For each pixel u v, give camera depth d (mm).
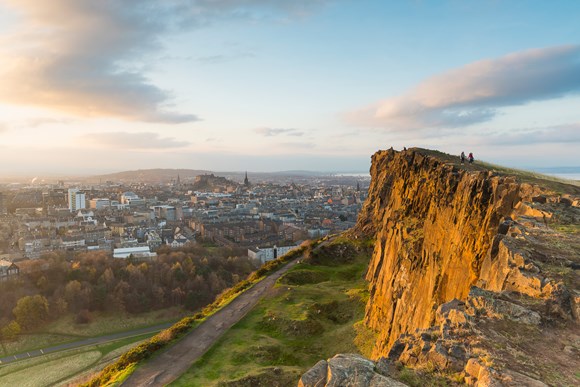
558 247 23328
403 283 53594
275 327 67500
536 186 34719
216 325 68250
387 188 113188
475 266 33312
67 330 149375
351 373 15773
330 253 110188
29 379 112250
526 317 18312
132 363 55438
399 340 19562
